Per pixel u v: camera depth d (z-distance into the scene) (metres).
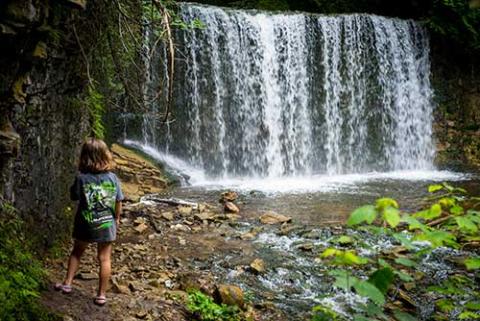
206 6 14.57
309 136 15.70
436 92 17.39
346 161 16.20
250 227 8.91
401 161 16.92
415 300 6.10
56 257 6.20
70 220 6.91
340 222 9.25
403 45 16.94
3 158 4.82
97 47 7.25
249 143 14.90
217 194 11.50
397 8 18.41
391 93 16.78
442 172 16.09
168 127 13.69
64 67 6.27
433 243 2.73
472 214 2.88
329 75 15.91
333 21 15.84
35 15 4.65
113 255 7.10
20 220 5.18
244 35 14.76
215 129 14.44
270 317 5.63
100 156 4.92
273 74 15.19
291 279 6.72
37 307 4.42
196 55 14.09
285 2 17.62
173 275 6.61
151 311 5.13
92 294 5.24
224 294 5.73
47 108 5.98
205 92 14.29
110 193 4.93
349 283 2.49
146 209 9.57
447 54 17.52
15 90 4.96
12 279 4.51
